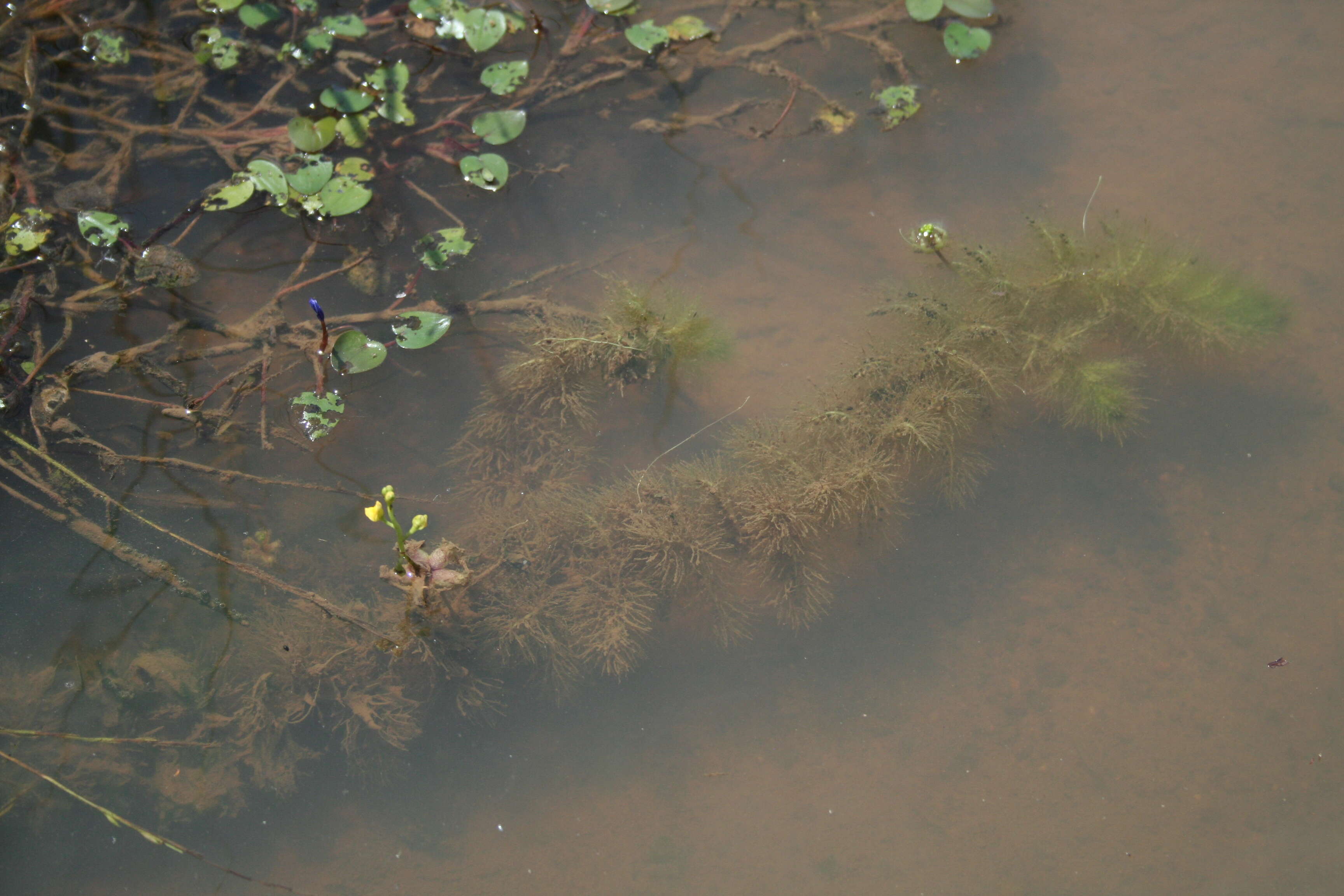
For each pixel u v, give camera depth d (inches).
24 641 62.6
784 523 63.7
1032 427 65.1
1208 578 64.1
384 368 64.9
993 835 62.7
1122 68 68.4
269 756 62.6
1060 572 64.2
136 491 63.5
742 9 69.0
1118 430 64.6
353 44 67.8
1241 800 62.7
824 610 63.9
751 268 66.1
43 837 62.1
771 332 65.5
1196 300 65.3
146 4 67.8
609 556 63.9
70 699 62.4
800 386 65.1
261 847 62.5
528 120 67.5
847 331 65.5
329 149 66.4
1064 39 68.9
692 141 67.4
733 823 62.8
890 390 65.1
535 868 62.6
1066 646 63.8
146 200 65.7
